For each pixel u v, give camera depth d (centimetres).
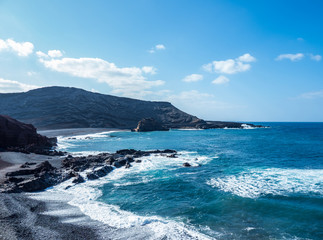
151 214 1541
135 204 1730
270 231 1298
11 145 4038
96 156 3584
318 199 1786
